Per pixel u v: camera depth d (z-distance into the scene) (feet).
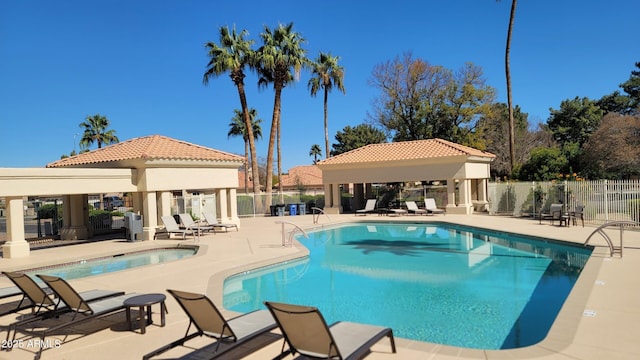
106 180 56.34
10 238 47.44
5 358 18.25
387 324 24.43
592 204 63.05
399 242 57.47
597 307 22.02
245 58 107.65
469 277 35.68
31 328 21.93
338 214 95.14
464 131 138.10
